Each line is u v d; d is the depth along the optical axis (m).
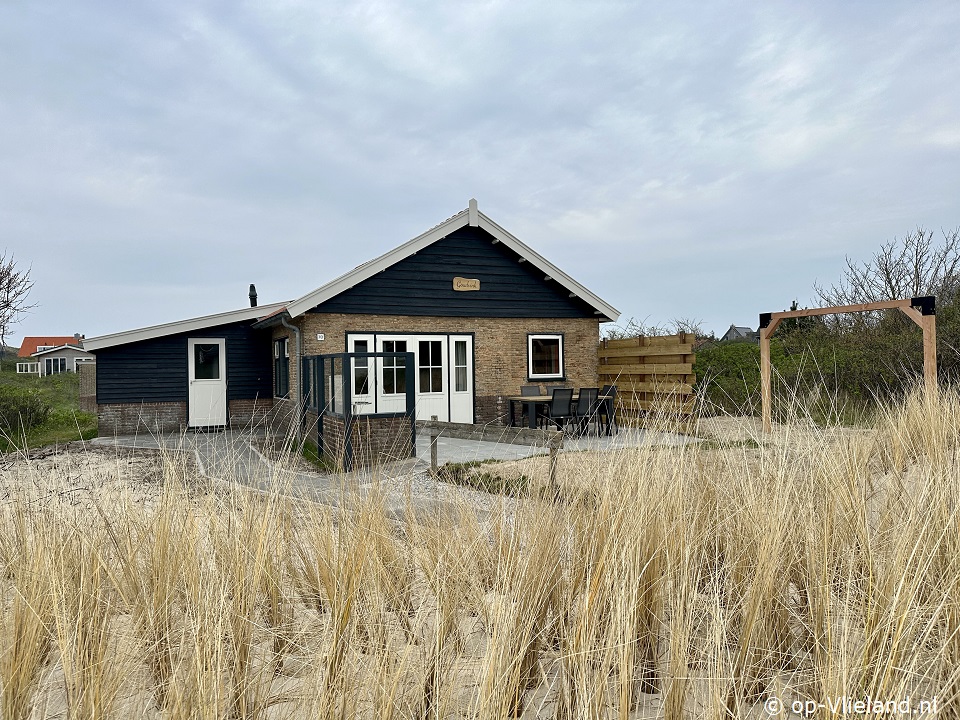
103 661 1.63
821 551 2.09
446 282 13.72
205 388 15.01
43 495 2.89
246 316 15.18
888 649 1.56
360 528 2.39
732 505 2.55
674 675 1.58
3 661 1.71
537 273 14.54
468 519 2.65
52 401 17.45
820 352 12.38
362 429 8.71
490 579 2.31
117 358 14.31
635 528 2.01
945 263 15.46
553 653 1.91
